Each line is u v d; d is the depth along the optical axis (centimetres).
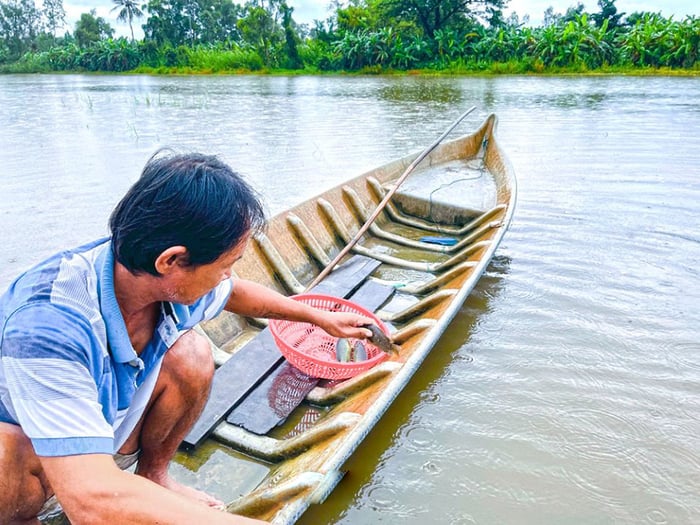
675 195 528
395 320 305
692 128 877
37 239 455
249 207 100
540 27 2709
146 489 96
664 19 2536
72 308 101
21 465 116
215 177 96
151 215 93
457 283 307
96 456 96
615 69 2302
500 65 2500
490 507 193
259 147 797
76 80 2700
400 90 1742
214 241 96
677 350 284
